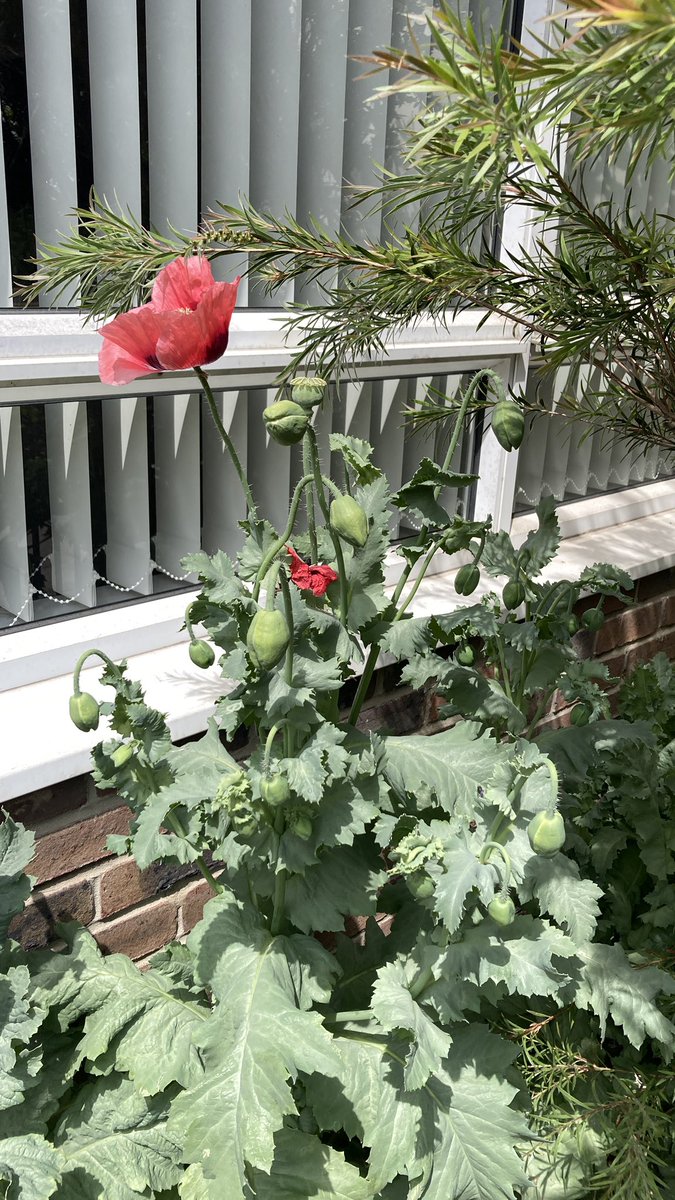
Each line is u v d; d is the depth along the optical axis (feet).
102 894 4.76
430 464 3.70
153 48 4.56
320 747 3.50
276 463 5.75
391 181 3.38
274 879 4.13
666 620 7.91
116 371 3.21
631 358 4.65
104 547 5.18
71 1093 4.44
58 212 4.51
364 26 5.31
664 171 7.32
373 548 3.88
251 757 3.68
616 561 7.06
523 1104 4.32
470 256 4.05
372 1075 4.01
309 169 5.41
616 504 8.09
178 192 4.85
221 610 3.76
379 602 3.90
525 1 5.69
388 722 5.75
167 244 4.17
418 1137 3.83
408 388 6.27
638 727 4.65
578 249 4.16
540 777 3.62
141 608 5.25
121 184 4.66
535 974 3.53
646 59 2.01
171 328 3.04
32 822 4.39
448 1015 3.73
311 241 4.18
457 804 3.79
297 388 3.30
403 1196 4.25
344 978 4.72
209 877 4.30
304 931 3.94
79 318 4.50
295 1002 3.86
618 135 2.56
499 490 6.75
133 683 3.94
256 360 5.07
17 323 4.33
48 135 4.36
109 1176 4.04
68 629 4.96
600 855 5.31
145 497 5.20
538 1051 4.73
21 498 4.75
